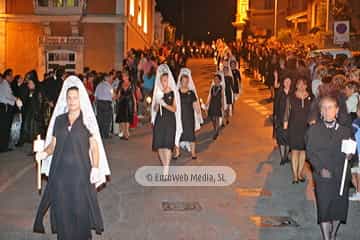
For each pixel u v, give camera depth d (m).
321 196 8.02
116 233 8.98
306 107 11.86
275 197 11.17
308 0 47.62
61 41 27.27
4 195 11.17
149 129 19.69
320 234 9.11
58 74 15.87
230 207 10.48
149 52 25.28
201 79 36.16
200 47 56.09
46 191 7.71
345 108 9.52
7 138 15.43
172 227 9.31
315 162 8.03
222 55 36.06
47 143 8.01
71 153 7.50
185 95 14.31
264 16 62.97
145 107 21.56
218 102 17.59
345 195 8.03
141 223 9.51
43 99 15.62
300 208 10.49
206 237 8.85
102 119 17.55
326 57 19.36
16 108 15.91
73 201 7.45
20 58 27.44
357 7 36.09
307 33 45.66
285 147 13.84
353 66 15.79
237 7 69.38
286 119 12.21
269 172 13.24
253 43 40.03
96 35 27.36
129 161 14.38
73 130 7.54
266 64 30.11
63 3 27.08
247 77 36.94
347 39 19.58
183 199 10.98
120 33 27.38
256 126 20.06
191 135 14.34
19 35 27.39
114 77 19.00
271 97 26.59
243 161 14.42
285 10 59.75
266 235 9.01
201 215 9.98
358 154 10.59
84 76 17.83
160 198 11.03
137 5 32.72
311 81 14.03
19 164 13.95
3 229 9.15
